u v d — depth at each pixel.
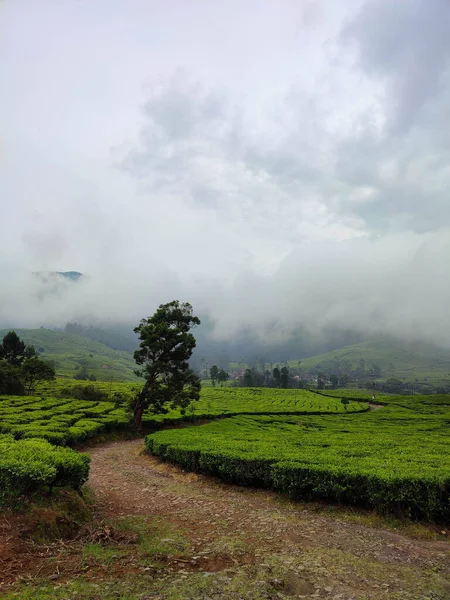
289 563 7.54
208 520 10.90
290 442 21.80
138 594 5.88
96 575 6.48
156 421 37.88
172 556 7.66
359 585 6.73
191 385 36.44
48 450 12.21
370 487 11.77
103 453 24.70
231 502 13.28
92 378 126.31
